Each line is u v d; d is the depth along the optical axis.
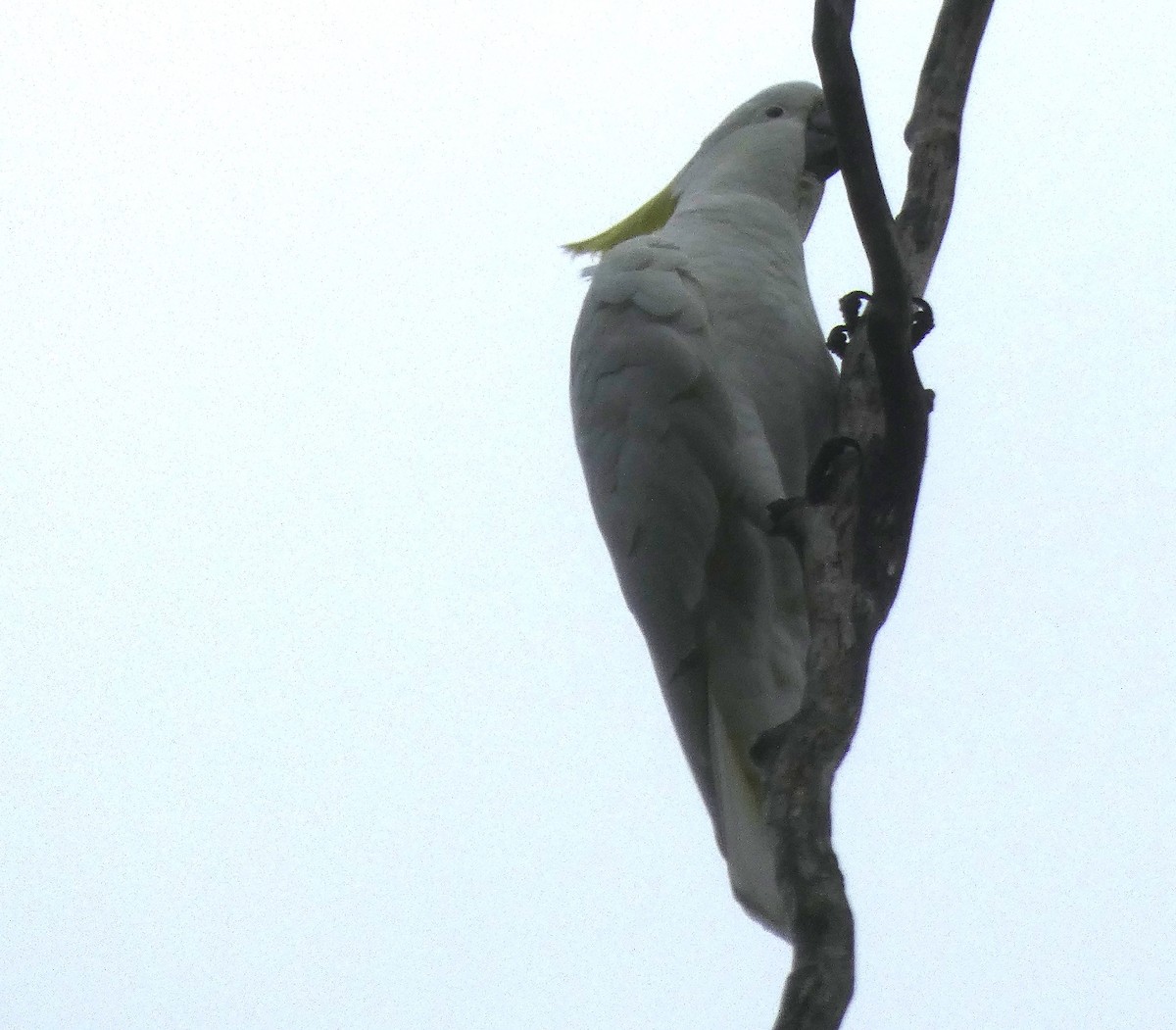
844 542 8.91
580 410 10.79
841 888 7.45
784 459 10.59
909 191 10.44
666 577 10.52
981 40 10.75
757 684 10.54
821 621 8.70
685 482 10.39
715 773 10.70
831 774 8.03
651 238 10.98
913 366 8.81
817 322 10.98
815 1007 6.96
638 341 10.43
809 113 12.06
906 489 8.95
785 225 11.16
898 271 8.71
